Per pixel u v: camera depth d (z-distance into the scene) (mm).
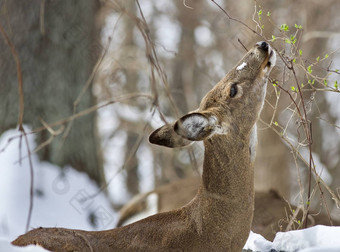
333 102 19688
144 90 22203
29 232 7344
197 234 7566
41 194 12391
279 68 9234
